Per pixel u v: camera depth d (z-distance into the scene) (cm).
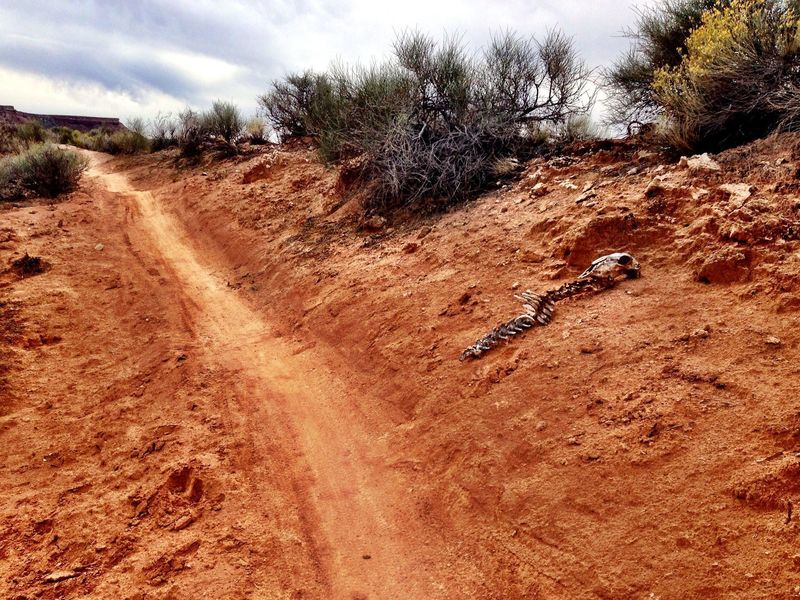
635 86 951
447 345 537
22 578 384
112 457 530
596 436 356
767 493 273
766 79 635
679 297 445
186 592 342
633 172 689
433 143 1005
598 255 544
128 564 378
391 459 454
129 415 596
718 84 654
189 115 2289
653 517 294
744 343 367
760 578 245
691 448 316
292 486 450
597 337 440
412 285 682
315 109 1458
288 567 362
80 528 428
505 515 347
